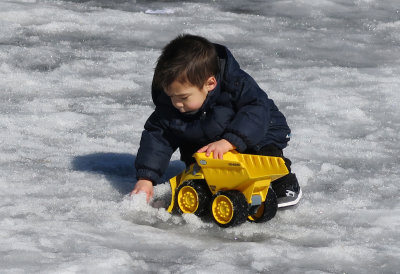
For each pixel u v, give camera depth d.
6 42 14.52
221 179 7.05
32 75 12.65
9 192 7.72
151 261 6.15
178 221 7.27
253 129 7.19
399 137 10.38
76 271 5.77
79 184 8.13
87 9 17.58
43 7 17.22
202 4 18.84
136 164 7.73
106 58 13.87
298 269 6.11
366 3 19.36
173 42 7.28
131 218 7.27
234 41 15.51
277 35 16.12
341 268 6.22
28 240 6.37
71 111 11.06
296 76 13.27
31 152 9.20
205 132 7.43
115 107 11.34
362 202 7.91
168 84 7.08
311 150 9.73
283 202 7.55
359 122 10.99
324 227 7.22
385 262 6.36
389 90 12.55
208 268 6.00
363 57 14.75
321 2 19.20
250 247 6.52
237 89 7.32
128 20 16.66
